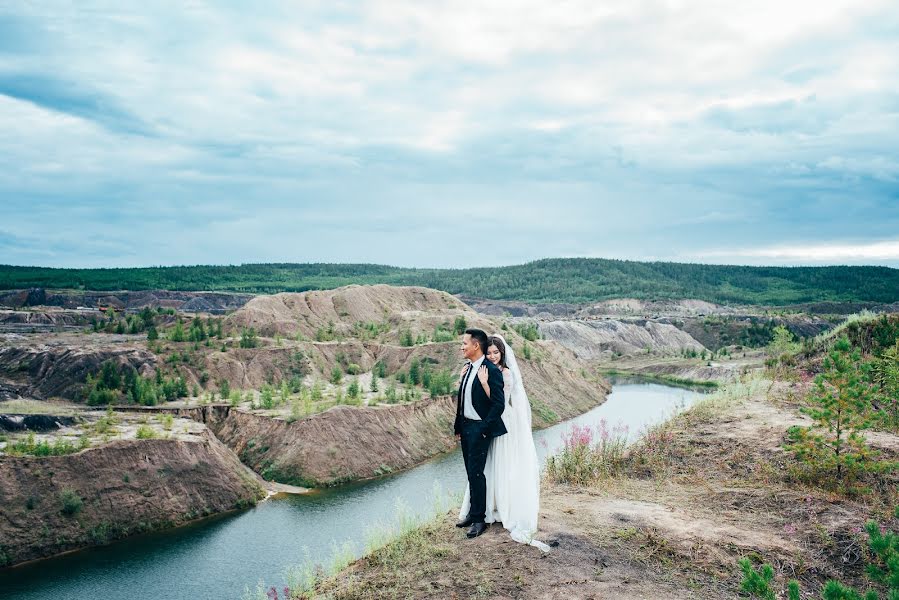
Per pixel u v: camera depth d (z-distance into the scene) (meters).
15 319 129.62
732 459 10.65
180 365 78.12
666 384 104.81
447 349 90.38
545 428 63.41
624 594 5.91
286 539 34.72
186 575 29.88
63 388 71.00
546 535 7.18
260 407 61.50
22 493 34.94
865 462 9.16
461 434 7.61
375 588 6.48
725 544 7.11
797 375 19.78
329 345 94.94
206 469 42.34
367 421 55.16
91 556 32.91
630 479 10.27
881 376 13.61
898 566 5.19
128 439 41.47
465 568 6.56
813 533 7.47
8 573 30.62
